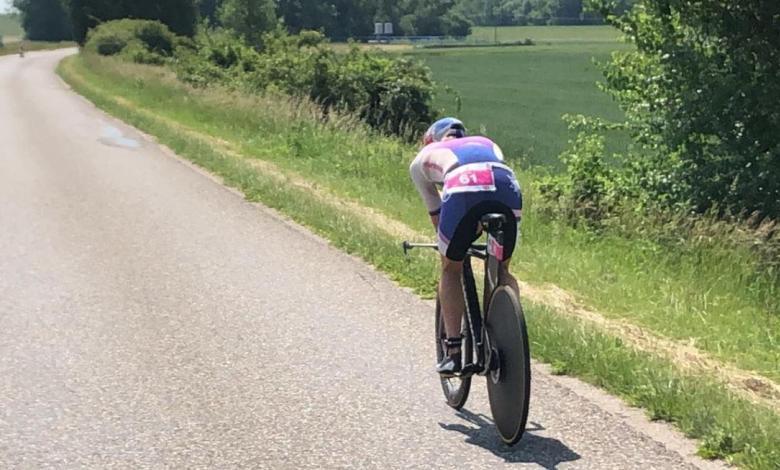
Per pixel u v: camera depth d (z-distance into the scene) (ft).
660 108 41.24
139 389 20.70
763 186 38.11
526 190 44.96
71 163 59.47
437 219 18.54
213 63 135.44
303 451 17.31
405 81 102.37
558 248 35.14
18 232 38.55
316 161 58.18
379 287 29.48
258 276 31.04
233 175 51.06
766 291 30.42
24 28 454.40
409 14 533.96
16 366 22.36
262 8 219.00
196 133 74.28
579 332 22.75
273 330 25.05
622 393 19.58
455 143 17.93
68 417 19.12
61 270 32.12
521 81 220.64
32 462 16.99
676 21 40.78
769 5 38.63
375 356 22.80
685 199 39.75
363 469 16.51
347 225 37.22
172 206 44.19
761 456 15.92
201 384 20.98
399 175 52.90
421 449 17.29
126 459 17.08
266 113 77.10
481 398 20.01
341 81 102.22
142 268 32.30
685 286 29.94
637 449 16.94
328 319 26.02
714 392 18.85
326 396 20.15
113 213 42.57
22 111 98.63
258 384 20.93
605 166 43.88
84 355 23.13
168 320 26.11
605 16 42.06
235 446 17.58
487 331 17.66
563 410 18.86
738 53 39.60
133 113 87.97
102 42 207.92
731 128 39.50
